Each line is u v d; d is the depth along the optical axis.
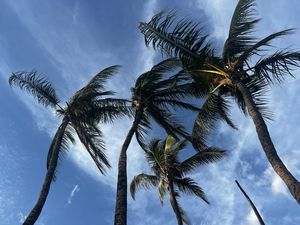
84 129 19.88
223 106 18.02
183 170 25.30
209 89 17.92
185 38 17.25
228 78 16.08
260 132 13.12
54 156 17.59
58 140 18.42
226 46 16.41
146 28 17.56
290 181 10.97
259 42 15.13
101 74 20.58
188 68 17.88
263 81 16.02
